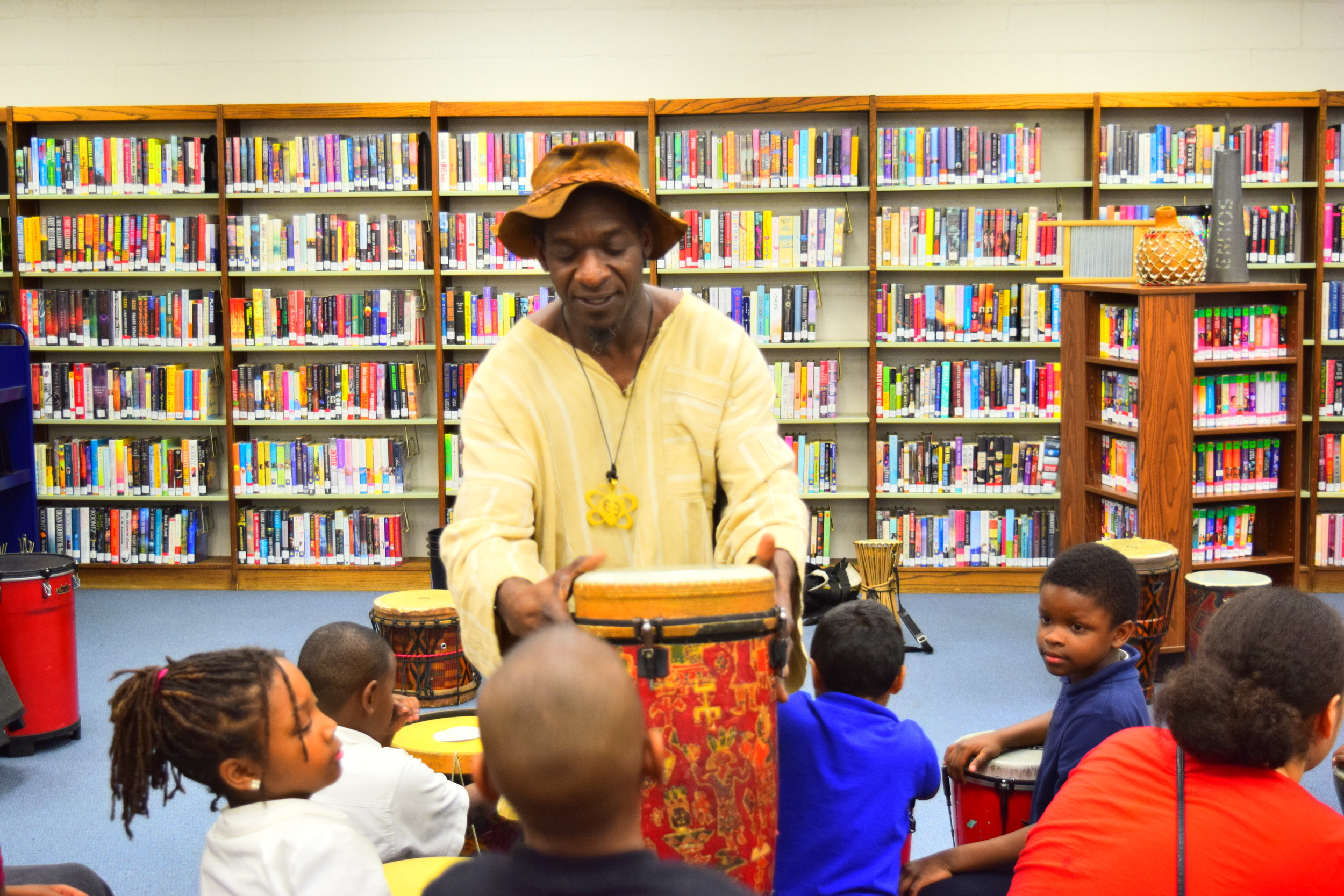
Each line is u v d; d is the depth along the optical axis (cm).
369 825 216
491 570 148
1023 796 236
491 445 159
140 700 162
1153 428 476
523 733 98
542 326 163
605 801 99
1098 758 162
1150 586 443
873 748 208
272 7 663
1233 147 632
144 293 665
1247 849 145
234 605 630
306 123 676
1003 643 543
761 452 162
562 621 134
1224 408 528
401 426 682
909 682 487
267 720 161
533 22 660
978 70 650
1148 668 452
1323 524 635
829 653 221
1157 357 473
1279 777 151
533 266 654
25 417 555
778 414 652
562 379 160
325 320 659
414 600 475
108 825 366
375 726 245
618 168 150
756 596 136
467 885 101
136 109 654
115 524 668
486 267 656
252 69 668
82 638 566
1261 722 147
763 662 136
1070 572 235
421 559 679
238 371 661
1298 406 527
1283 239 634
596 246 148
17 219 661
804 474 652
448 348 655
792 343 652
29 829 364
